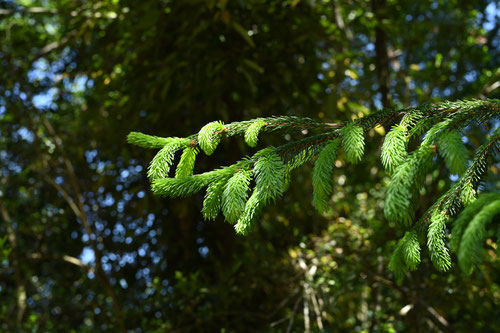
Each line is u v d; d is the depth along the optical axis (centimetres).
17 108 529
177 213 430
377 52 475
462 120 124
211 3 363
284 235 440
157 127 448
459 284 358
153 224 504
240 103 414
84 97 588
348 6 502
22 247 527
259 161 132
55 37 575
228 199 125
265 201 125
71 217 557
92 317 474
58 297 514
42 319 480
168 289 473
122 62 464
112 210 514
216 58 381
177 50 402
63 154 470
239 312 401
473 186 124
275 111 419
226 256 473
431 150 118
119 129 439
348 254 375
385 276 373
